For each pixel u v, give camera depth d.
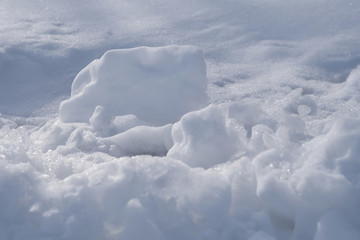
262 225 2.17
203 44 4.79
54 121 3.48
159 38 4.92
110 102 3.43
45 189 2.31
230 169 2.38
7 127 3.04
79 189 2.28
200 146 2.67
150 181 2.26
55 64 4.45
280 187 2.21
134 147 3.11
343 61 4.30
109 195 2.24
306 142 2.53
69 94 4.05
